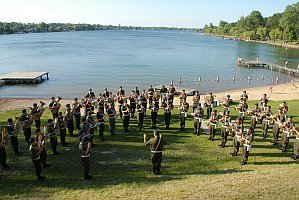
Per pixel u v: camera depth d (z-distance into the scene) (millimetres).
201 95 38656
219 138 19562
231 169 14617
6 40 169375
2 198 11516
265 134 19625
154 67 70188
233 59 92000
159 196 11172
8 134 15883
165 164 15195
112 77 55750
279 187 11469
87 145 13195
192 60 86875
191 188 11812
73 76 56281
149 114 25594
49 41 164250
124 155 16281
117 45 143500
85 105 22250
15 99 37125
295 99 33938
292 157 16094
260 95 37531
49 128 15953
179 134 20234
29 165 14867
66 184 12828
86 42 162500
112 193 11766
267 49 133625
